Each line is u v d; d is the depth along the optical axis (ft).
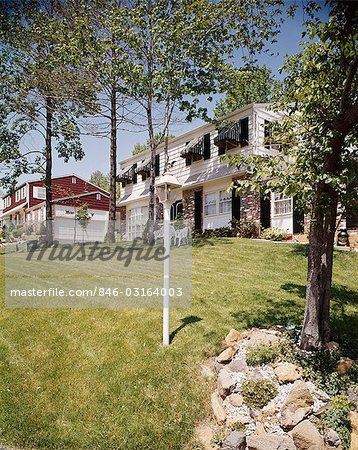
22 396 14.46
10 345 18.08
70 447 12.34
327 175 12.64
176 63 41.45
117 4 44.39
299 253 35.09
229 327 18.58
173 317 20.24
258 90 65.10
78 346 17.71
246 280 27.53
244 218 53.01
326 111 15.74
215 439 12.07
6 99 53.98
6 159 60.59
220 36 40.24
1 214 139.95
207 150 61.62
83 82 46.21
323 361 14.16
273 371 13.92
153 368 15.47
